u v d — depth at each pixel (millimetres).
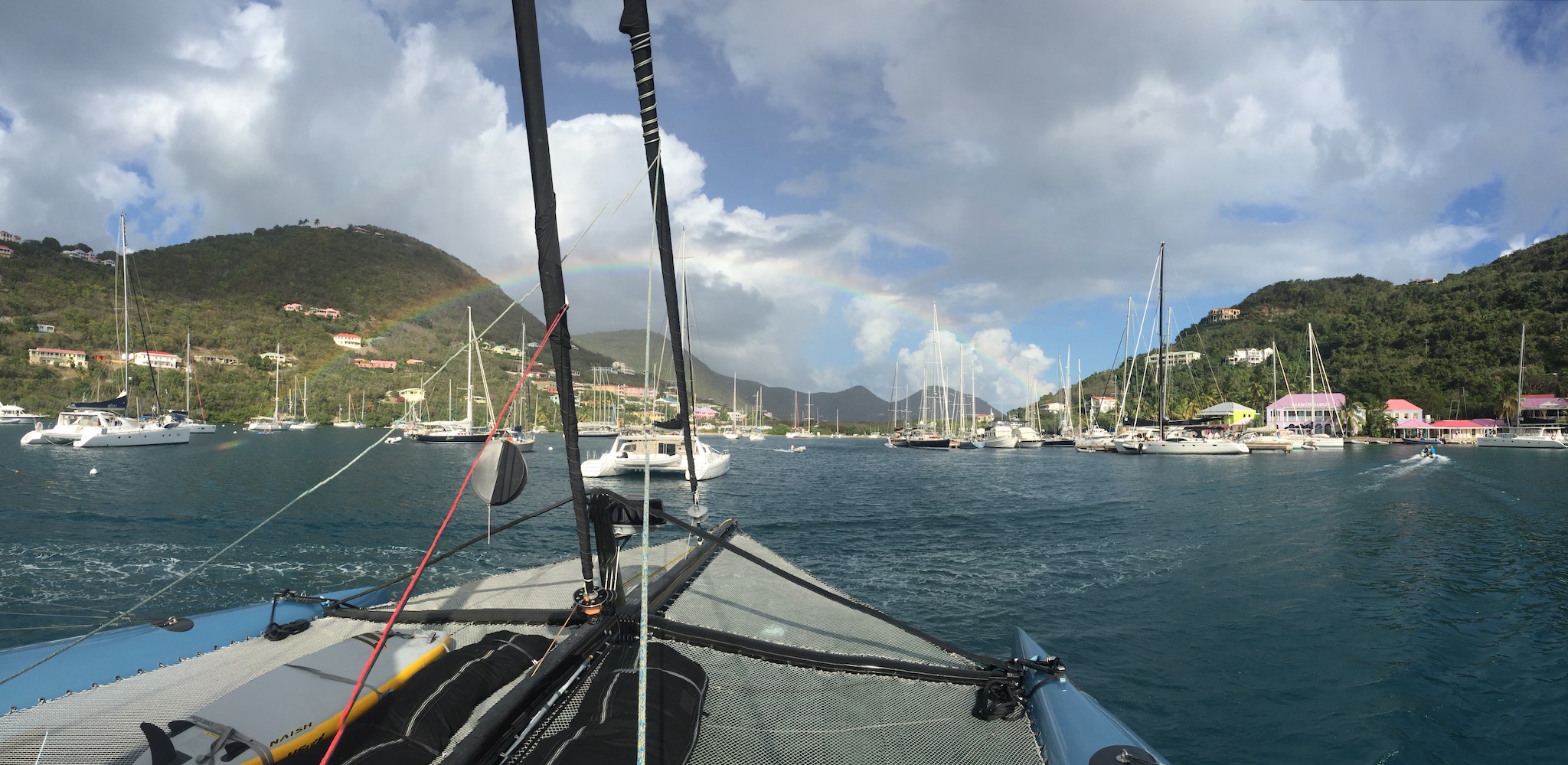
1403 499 23641
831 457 65250
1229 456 58312
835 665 3453
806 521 18766
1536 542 14859
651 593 4312
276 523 16094
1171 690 6668
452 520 16969
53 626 7910
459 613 3811
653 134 3246
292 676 2773
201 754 2232
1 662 3455
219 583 10047
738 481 34062
